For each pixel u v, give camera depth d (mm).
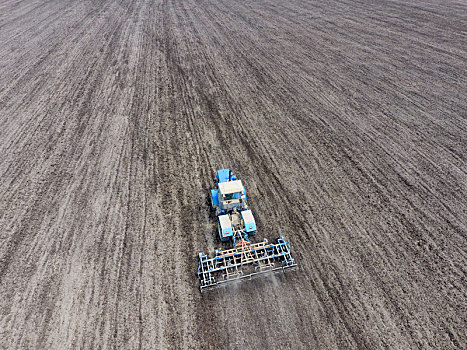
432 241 11766
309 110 19828
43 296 10281
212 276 10797
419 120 18375
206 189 14344
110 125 18719
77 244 11977
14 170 15531
